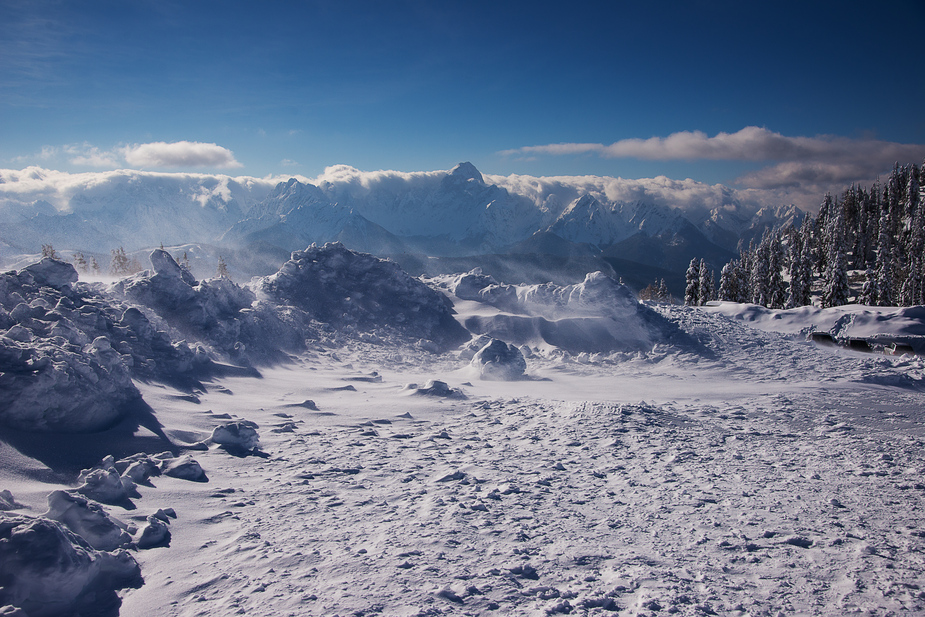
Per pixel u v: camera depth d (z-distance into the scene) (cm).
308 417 1397
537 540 657
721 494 859
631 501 823
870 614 481
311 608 480
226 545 635
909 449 1168
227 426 1081
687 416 1530
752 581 550
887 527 712
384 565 573
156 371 1480
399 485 891
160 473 866
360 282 3338
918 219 8638
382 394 1797
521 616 471
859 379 2286
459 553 612
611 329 3148
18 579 470
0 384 853
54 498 599
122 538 609
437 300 3356
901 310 3456
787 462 1067
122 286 2069
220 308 2350
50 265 1591
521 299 3475
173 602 503
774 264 7175
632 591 524
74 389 935
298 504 784
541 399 1773
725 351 2889
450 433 1330
